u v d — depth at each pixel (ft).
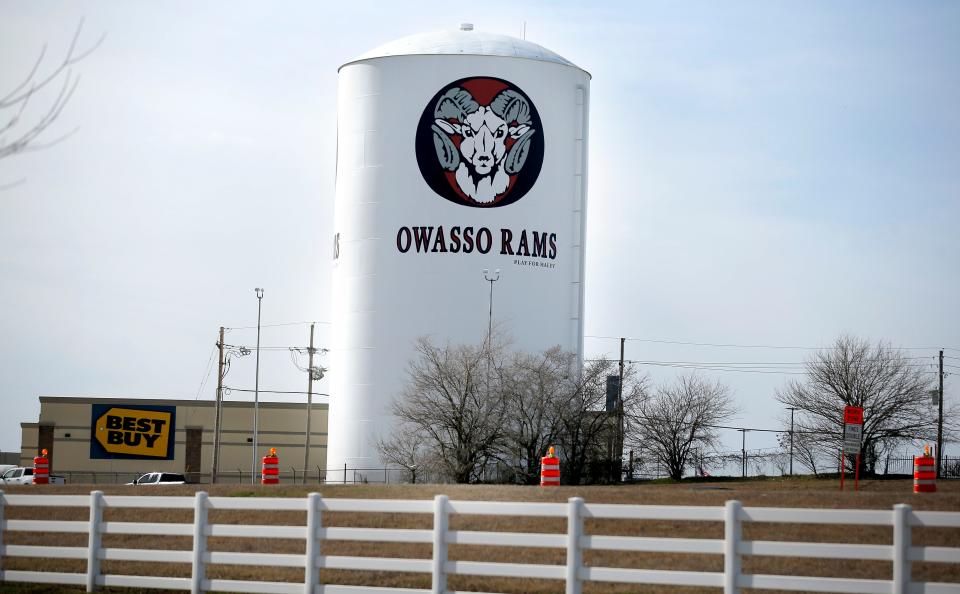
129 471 392.27
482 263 311.06
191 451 393.29
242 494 175.11
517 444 291.17
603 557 119.14
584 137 326.65
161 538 139.74
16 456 498.69
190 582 113.60
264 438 392.27
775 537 122.72
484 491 160.97
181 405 394.73
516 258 312.71
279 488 183.32
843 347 364.99
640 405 353.10
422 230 311.88
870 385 360.28
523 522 136.56
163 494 174.40
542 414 290.76
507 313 311.06
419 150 312.91
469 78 312.91
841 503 139.44
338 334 324.80
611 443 307.37
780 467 364.79
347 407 319.06
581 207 324.39
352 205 321.73
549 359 305.32
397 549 129.18
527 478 289.53
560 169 320.29
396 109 315.78
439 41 318.04
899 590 93.56
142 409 393.50
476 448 288.92
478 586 114.62
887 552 94.22
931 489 183.11
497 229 311.88
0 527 120.78
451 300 309.83
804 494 148.77
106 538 141.49
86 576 117.19
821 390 366.22
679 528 127.95
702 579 97.86
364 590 106.83
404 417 293.84
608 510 99.71
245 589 110.63
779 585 96.43
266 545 134.41
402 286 312.71
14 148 79.87
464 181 311.47
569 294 321.93
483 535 102.89
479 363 296.71
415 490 167.12
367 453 313.73
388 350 313.32
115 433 392.68
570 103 323.57
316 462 391.45
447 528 103.91
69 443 392.47
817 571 112.47
